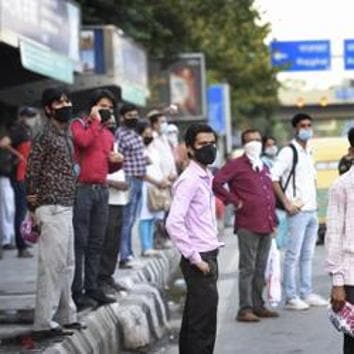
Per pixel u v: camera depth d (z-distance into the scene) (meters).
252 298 14.86
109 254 13.95
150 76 38.03
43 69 17.64
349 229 8.68
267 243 14.71
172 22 36.56
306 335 13.57
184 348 10.15
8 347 10.34
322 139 28.28
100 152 12.32
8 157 18.80
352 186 8.69
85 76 26.45
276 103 75.56
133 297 13.76
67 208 10.65
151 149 19.38
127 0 32.03
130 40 29.66
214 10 43.38
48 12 19.17
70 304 11.12
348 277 8.64
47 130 10.61
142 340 12.78
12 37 16.28
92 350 11.20
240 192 14.45
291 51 67.75
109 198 13.76
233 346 13.01
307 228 15.49
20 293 13.95
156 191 19.47
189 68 38.81
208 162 10.09
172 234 9.94
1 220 18.94
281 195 14.98
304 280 15.73
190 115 39.09
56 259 10.57
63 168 10.58
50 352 10.09
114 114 12.68
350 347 8.87
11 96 22.73
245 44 59.56
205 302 10.02
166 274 19.67
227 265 22.33
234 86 63.41
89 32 26.62
